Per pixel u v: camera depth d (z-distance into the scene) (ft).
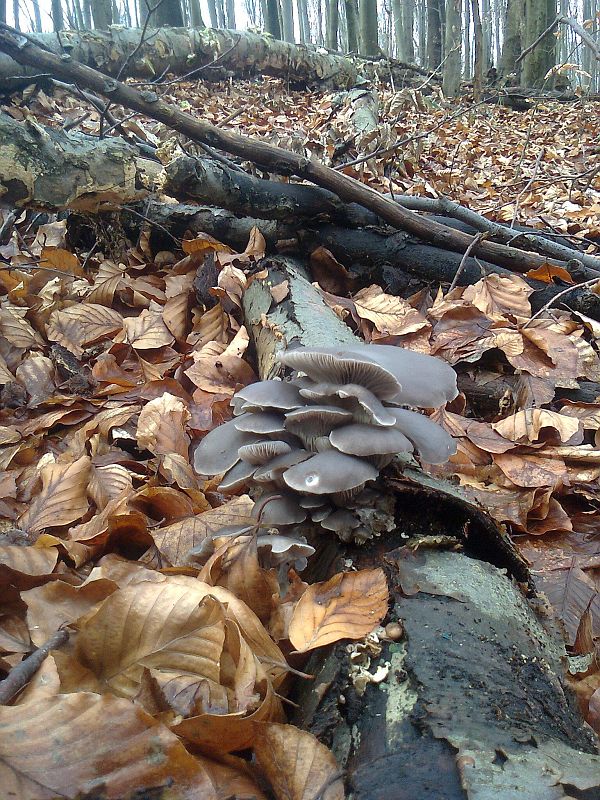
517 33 14.88
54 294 3.43
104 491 2.07
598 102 13.46
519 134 9.93
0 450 2.40
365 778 1.11
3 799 0.95
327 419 1.77
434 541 1.61
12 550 1.59
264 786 1.13
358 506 1.68
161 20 11.94
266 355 2.71
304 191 3.58
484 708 1.22
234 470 1.84
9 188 3.12
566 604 1.94
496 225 3.79
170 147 3.39
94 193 3.36
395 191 4.93
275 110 9.07
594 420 2.66
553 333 3.00
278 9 17.26
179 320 3.26
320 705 1.32
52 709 1.05
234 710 1.22
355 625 1.41
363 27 15.52
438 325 3.17
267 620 1.55
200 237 3.80
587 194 5.78
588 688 1.51
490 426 2.56
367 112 6.84
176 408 2.43
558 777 1.05
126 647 1.30
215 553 1.59
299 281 3.10
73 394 2.77
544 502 2.26
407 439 1.68
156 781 1.00
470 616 1.43
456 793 1.04
